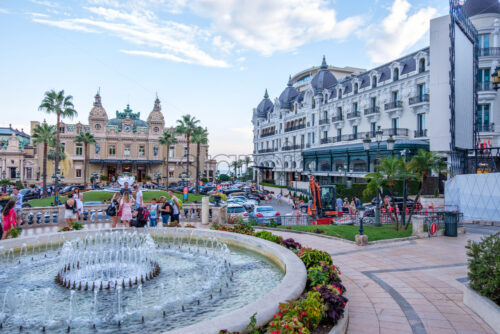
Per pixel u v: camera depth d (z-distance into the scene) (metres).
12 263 10.34
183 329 4.61
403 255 12.24
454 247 13.63
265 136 76.75
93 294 7.74
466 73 25.05
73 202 14.66
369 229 17.17
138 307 6.98
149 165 73.25
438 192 29.20
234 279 8.76
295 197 41.84
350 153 42.78
